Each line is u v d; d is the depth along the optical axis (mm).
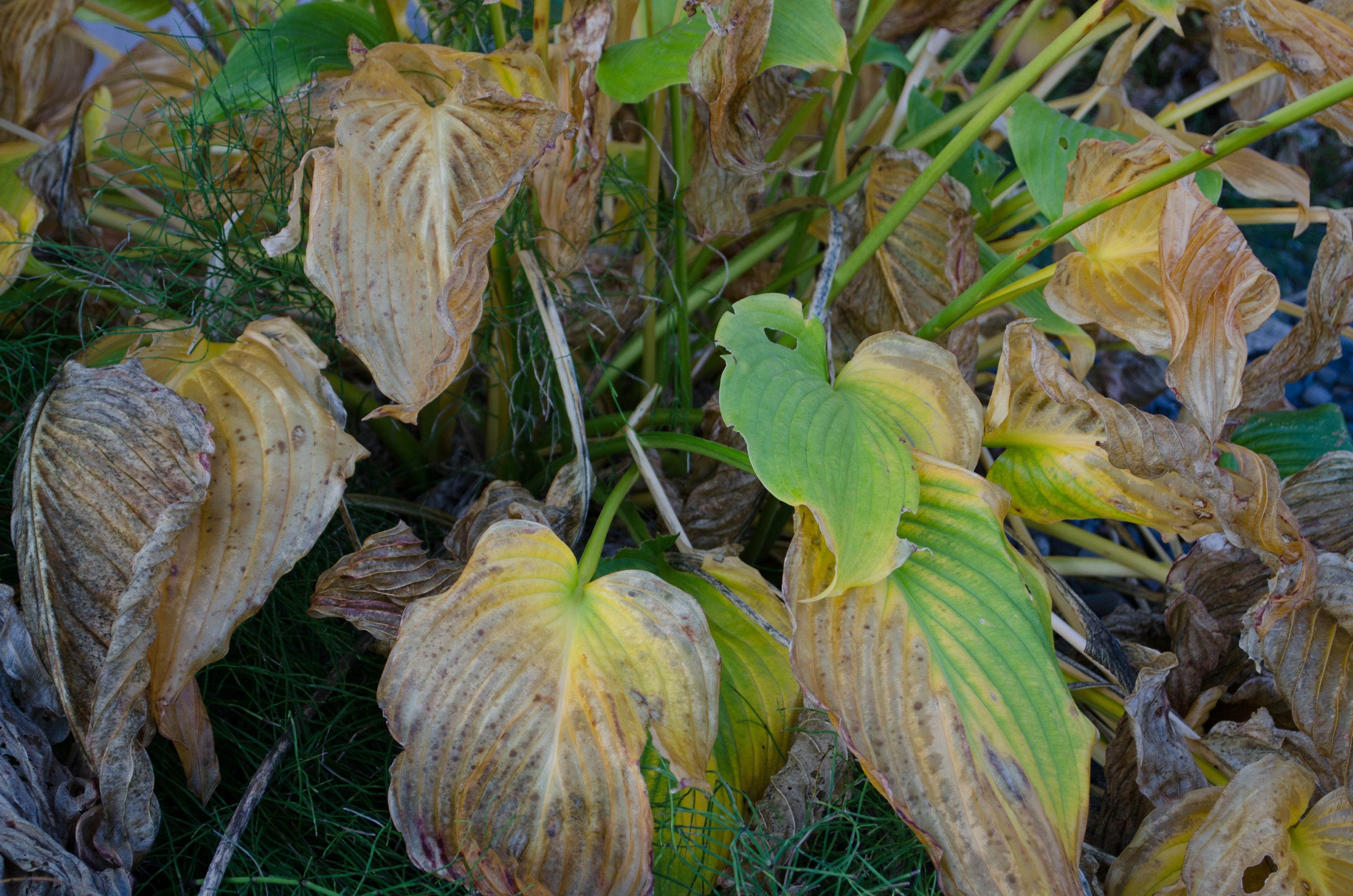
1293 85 1072
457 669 871
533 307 1150
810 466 863
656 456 1134
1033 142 1119
